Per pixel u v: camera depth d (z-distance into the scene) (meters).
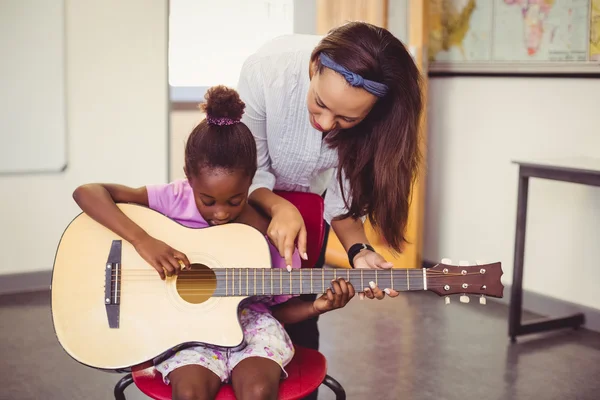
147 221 1.80
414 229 4.11
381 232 1.86
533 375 3.02
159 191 1.90
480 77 4.06
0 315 3.63
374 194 1.80
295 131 1.89
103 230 1.78
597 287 3.57
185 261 1.73
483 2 3.97
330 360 3.12
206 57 5.93
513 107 3.90
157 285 1.74
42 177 4.09
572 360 3.19
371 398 2.76
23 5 3.89
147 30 4.21
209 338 1.70
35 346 3.22
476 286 1.75
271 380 1.66
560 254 3.73
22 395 2.73
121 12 4.14
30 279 4.10
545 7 3.67
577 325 3.59
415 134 1.74
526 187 3.32
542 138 3.77
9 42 3.89
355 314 3.73
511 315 3.39
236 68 6.00
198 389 1.61
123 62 4.18
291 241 1.73
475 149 4.12
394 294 1.73
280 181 2.06
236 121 1.78
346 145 1.79
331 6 4.53
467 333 3.50
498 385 2.91
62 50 4.00
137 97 4.24
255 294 1.74
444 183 4.32
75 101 4.11
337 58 1.57
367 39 1.59
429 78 4.32
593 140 3.54
